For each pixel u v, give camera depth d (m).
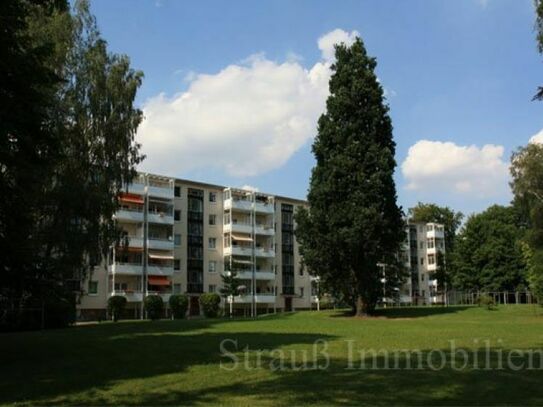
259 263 93.38
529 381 12.34
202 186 88.31
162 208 82.06
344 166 48.97
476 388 11.59
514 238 96.19
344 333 26.39
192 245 85.94
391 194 50.22
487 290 96.19
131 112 43.97
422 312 53.88
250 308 90.56
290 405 10.20
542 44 17.94
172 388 12.14
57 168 36.88
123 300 67.19
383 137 51.62
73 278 38.78
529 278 62.22
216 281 88.19
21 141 16.48
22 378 13.95
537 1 18.06
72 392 12.06
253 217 92.31
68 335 27.02
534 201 59.06
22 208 17.88
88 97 41.81
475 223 98.94
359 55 51.66
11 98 16.22
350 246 47.91
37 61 17.52
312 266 50.69
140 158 44.72
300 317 48.94
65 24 39.97
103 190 40.91
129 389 12.19
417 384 12.05
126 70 44.47
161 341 22.61
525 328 30.17
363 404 10.23
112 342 22.53
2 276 18.03
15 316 34.72
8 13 16.39
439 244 125.50
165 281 79.25
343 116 51.06
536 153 59.78
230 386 12.16
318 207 50.22
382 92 51.56
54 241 36.28
